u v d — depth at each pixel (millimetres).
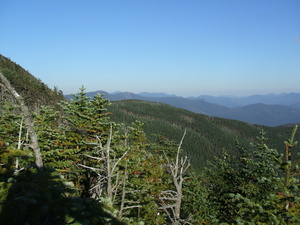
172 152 16547
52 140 11492
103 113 13422
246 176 10164
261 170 9172
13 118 13000
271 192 7938
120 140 13242
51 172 6367
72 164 11344
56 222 4070
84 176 12148
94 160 11133
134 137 15617
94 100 13188
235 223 6586
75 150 11344
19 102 5793
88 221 4316
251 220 6387
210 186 15609
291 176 6633
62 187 5402
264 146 9711
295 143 6590
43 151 10312
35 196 4418
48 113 12555
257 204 6500
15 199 4211
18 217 3891
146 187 12352
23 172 5883
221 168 12867
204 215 11797
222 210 10602
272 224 6273
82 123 12219
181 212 15141
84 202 5109
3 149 6766
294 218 5848
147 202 11656
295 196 6223
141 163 14383
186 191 14719
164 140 18000
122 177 10500
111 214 5469
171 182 14648
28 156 7008
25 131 11406
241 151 12734
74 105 12805
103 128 12461
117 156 11812
